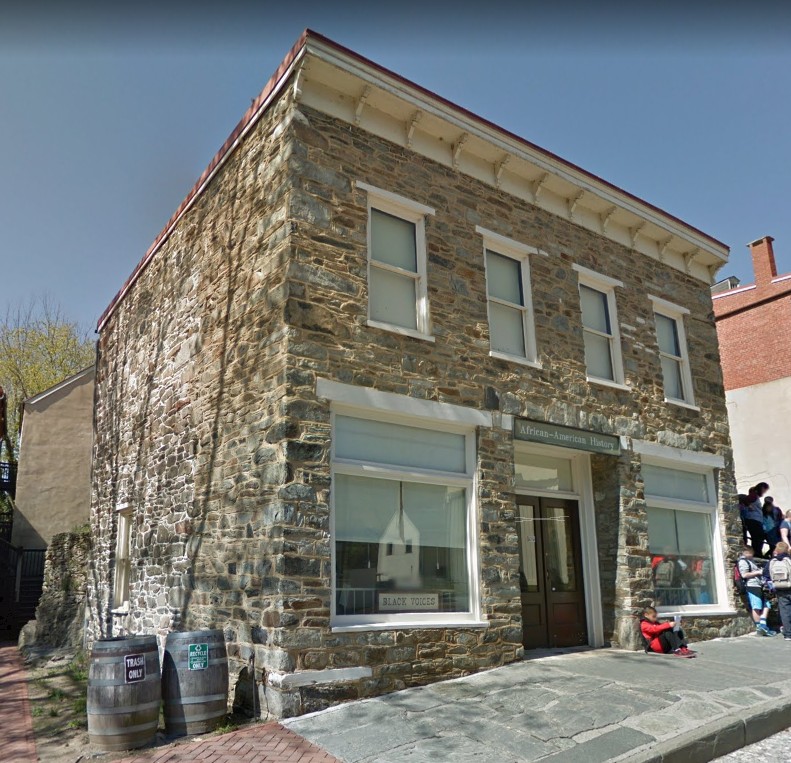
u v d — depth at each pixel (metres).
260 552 7.24
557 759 5.25
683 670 8.02
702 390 12.80
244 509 7.73
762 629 11.47
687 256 13.17
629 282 11.91
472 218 9.72
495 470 8.94
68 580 14.12
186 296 10.49
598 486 10.74
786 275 20.78
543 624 9.80
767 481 20.36
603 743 5.53
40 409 19.38
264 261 8.23
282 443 7.18
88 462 19.42
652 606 10.24
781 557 10.78
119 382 13.35
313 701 6.68
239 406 8.26
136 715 6.12
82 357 29.94
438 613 8.09
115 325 14.35
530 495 10.09
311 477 7.23
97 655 6.26
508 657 8.39
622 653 9.37
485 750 5.47
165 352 11.00
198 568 8.62
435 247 9.14
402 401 8.17
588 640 10.16
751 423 21.03
